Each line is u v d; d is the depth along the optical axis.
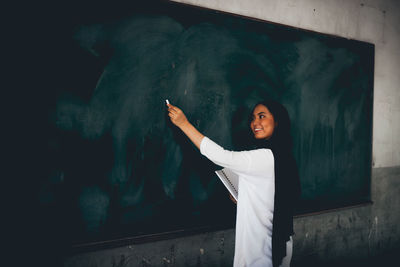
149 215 1.49
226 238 1.75
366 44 2.32
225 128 1.69
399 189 2.66
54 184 1.27
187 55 1.55
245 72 1.75
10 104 1.19
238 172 1.11
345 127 2.23
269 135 1.27
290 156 1.22
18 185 1.21
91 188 1.35
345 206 2.25
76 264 1.34
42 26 1.23
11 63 1.18
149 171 1.49
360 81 2.30
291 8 1.97
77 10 1.29
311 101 2.04
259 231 1.12
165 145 1.52
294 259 2.07
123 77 1.40
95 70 1.34
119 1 1.37
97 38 1.33
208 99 1.63
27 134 1.22
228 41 1.68
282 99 1.90
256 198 1.13
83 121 1.32
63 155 1.29
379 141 2.52
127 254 1.46
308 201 2.07
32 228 1.24
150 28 1.45
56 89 1.26
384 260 2.52
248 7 1.78
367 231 2.46
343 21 2.24
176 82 1.53
